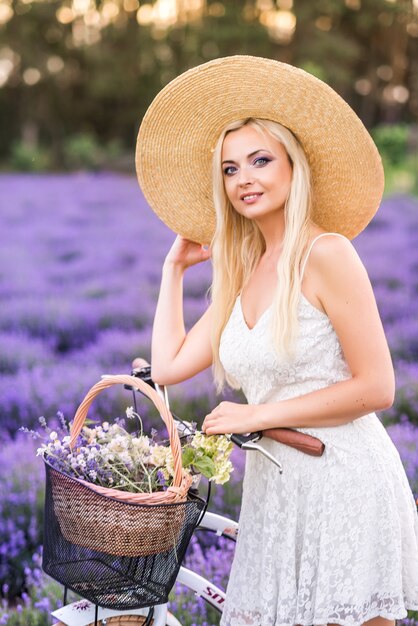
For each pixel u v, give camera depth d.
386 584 1.89
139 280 8.77
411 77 33.97
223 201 2.05
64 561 1.78
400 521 1.94
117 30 33.16
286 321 1.86
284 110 1.94
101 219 13.68
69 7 32.50
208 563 3.07
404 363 5.44
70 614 1.95
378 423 2.01
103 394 4.89
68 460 1.83
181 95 2.06
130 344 6.11
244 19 32.31
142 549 1.72
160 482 1.81
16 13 31.94
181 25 33.22
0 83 32.94
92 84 32.25
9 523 3.48
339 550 1.86
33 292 8.19
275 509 1.93
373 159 1.98
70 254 10.50
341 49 31.34
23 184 19.34
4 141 33.16
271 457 1.81
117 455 1.82
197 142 2.15
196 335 2.21
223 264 2.10
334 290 1.85
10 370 5.80
